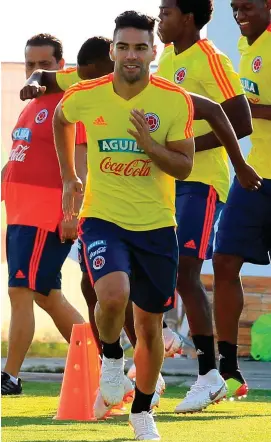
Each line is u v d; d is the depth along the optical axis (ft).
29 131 71.67
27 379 89.45
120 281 47.37
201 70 63.57
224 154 65.51
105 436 52.37
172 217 50.47
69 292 103.30
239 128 63.05
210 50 63.82
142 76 48.65
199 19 64.08
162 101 49.16
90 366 61.21
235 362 69.10
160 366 50.47
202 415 62.75
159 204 50.03
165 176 50.14
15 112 98.22
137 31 48.29
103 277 47.70
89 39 65.82
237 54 105.91
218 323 69.21
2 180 72.84
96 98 49.49
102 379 50.21
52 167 71.41
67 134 52.19
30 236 71.26
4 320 103.65
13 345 73.20
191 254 63.52
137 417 50.80
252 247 68.54
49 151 71.46
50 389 79.41
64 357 105.09
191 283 63.67
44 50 74.18
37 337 104.99
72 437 51.85
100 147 49.62
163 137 49.52
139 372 50.39
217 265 68.90
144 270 49.75
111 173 49.70
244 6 68.13
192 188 63.82
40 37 74.74
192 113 49.44
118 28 48.65
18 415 61.82
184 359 107.04
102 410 59.00
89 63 65.21
